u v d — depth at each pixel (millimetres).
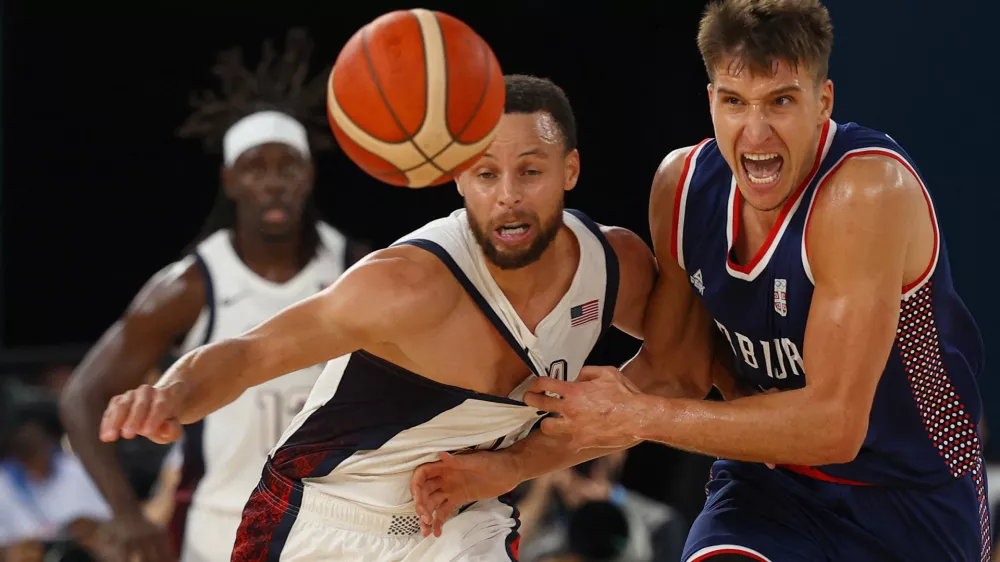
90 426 13602
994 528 16203
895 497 9391
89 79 29516
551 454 9523
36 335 29969
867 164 8539
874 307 8273
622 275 9758
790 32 8234
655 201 9680
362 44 8102
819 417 8273
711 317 9984
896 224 8352
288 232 14250
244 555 9578
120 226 30078
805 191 8703
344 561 9336
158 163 30000
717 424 8438
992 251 20406
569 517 16406
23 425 19141
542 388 8844
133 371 13883
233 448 13391
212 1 29344
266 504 9547
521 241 8680
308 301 8523
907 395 9156
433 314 8648
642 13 27188
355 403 9141
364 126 8078
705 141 9648
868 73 20969
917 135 20844
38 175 29625
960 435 9383
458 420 9117
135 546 13500
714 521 9562
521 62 27781
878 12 20875
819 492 9469
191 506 13555
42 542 18047
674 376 10258
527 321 9164
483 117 8141
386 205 28203
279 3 29344
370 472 9266
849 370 8266
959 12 20438
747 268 9031
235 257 14188
